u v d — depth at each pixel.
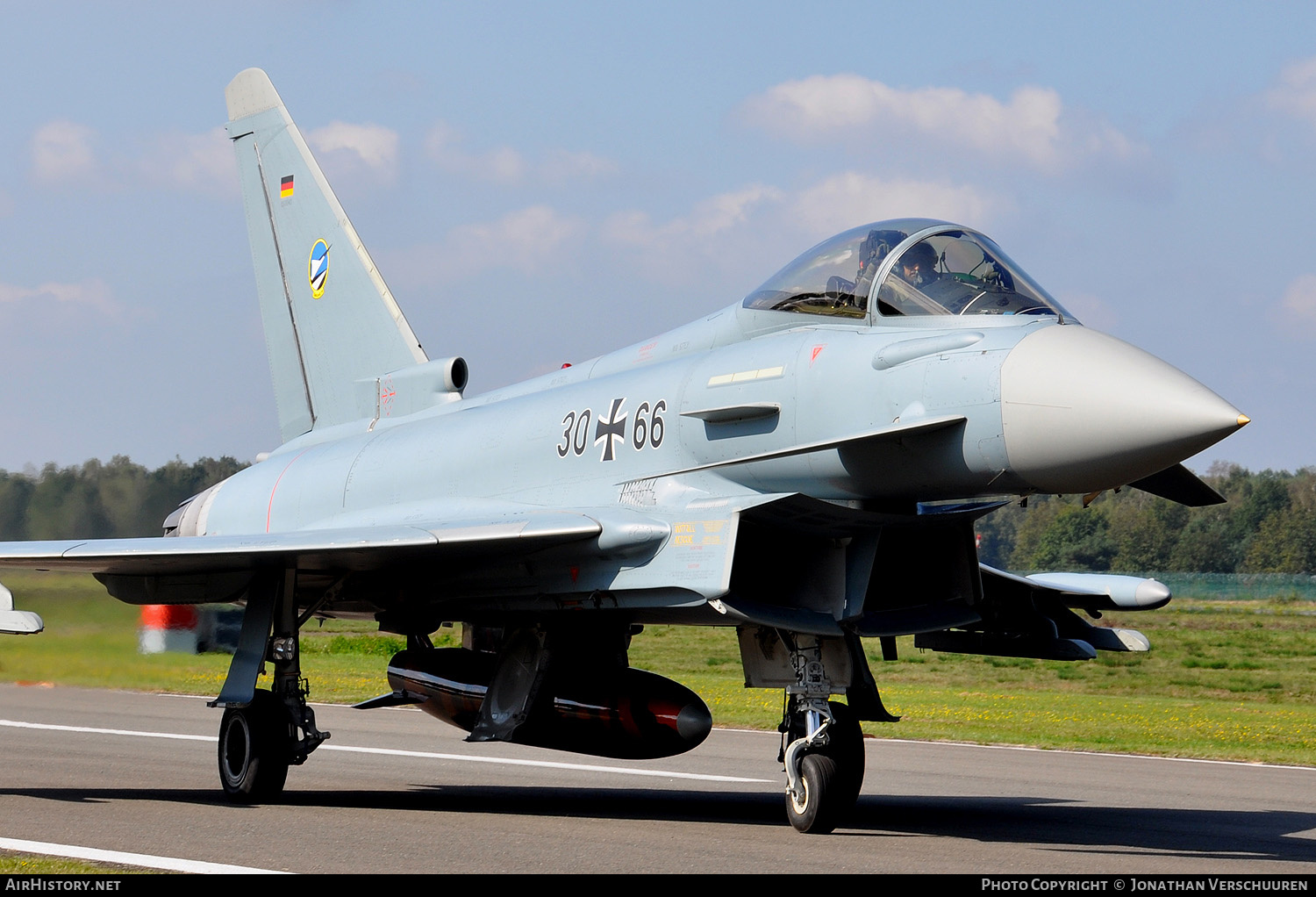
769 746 52.44
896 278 29.77
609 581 31.75
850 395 28.53
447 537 32.19
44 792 35.28
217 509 48.91
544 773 43.25
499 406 39.88
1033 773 43.88
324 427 49.84
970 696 79.88
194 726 57.50
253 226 53.44
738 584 31.16
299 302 51.22
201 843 26.59
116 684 81.69
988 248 30.02
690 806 35.00
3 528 103.69
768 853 26.16
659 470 32.72
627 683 35.06
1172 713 69.25
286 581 36.50
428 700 39.25
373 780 40.53
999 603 37.84
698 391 32.16
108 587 39.81
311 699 72.06
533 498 36.09
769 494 30.12
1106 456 25.06
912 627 31.86
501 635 40.00
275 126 52.75
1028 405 25.61
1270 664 113.69
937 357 27.34
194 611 79.31
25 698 72.00
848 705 31.50
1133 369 25.41
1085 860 26.00
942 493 27.86
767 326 32.34
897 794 38.28
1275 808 35.50
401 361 47.25
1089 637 38.56
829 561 30.58
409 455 41.41
